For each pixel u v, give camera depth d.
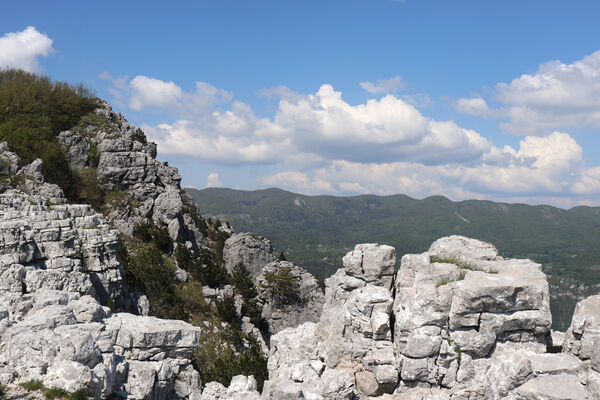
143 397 21.52
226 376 43.03
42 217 41.56
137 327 25.59
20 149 71.75
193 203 111.50
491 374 16.38
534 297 17.22
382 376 17.97
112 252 46.25
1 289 30.30
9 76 92.69
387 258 22.80
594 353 14.67
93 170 82.50
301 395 17.61
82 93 100.06
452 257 21.81
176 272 69.50
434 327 17.58
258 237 98.25
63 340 19.17
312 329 24.00
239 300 73.25
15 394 16.94
